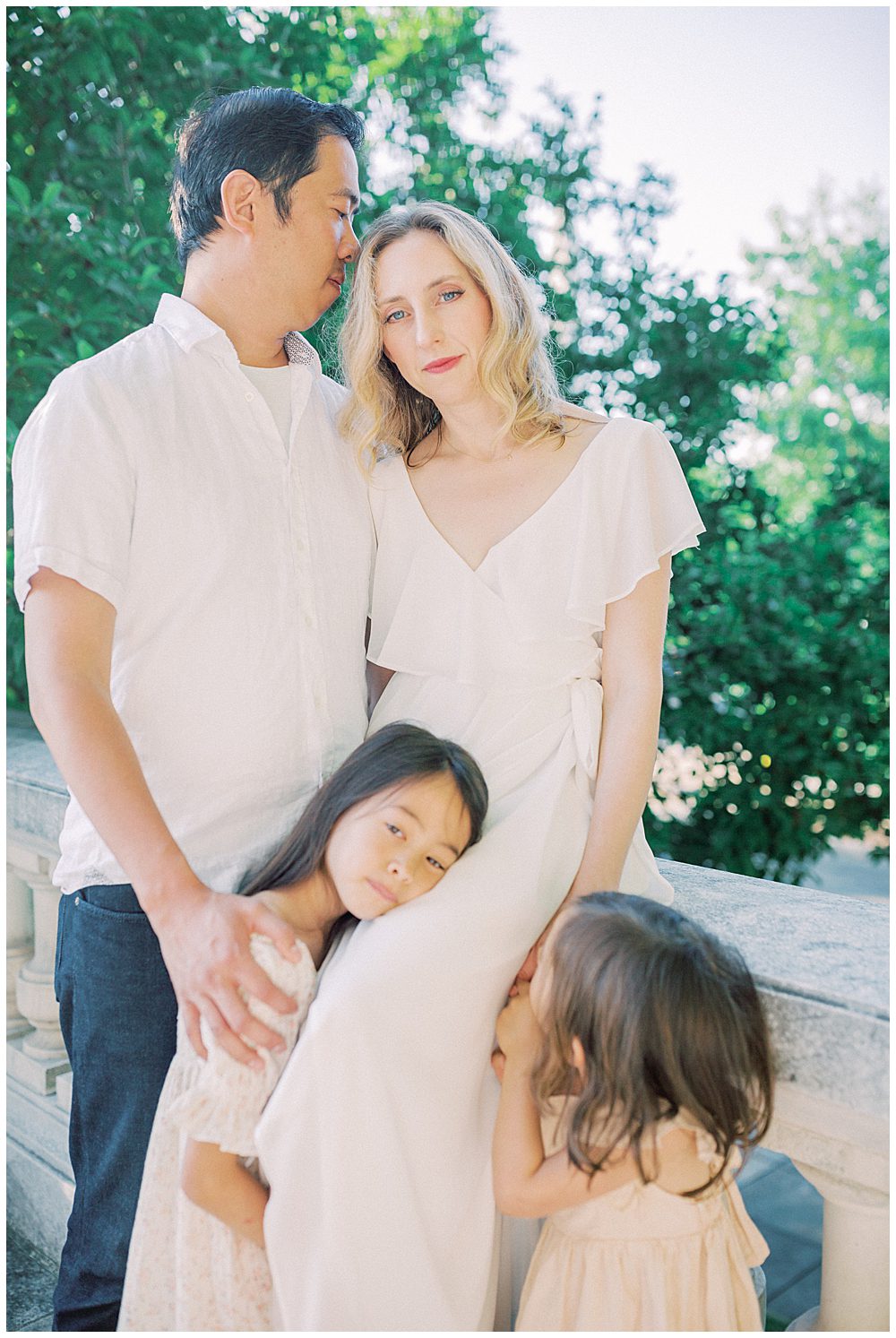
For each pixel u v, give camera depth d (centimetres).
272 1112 135
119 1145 163
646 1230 141
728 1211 153
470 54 348
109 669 153
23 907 266
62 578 152
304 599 167
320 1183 135
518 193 348
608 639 171
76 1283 171
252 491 165
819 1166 144
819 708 353
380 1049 135
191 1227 145
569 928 139
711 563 352
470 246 170
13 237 288
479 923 143
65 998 169
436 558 179
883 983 140
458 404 178
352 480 184
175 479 159
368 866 146
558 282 353
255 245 169
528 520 173
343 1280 134
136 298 296
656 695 166
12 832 250
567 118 349
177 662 160
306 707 166
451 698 174
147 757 162
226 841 162
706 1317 141
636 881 167
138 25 292
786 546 357
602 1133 135
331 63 335
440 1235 139
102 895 161
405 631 181
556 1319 143
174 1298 151
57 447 153
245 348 177
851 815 361
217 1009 137
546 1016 140
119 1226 165
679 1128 137
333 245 174
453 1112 141
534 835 156
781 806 354
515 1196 139
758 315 365
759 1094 139
